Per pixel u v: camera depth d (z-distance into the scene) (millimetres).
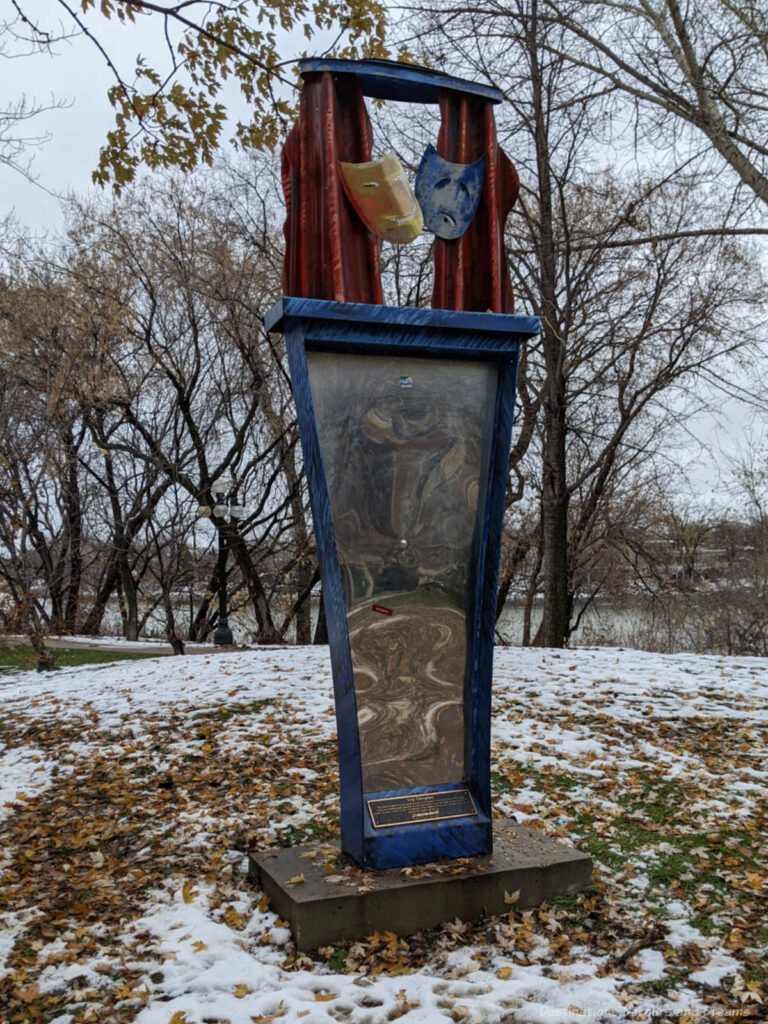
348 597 4473
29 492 16125
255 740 8172
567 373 18891
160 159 8289
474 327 4426
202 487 24844
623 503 23156
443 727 4633
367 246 4430
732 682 10406
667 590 23141
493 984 3783
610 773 6910
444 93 4648
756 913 4504
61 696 11297
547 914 4406
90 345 21891
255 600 25484
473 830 4586
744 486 21812
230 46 7285
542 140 15422
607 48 12805
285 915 4320
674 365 19719
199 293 23375
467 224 4645
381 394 4504
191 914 4566
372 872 4402
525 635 26344
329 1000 3701
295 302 4156
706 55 10914
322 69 4340
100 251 23406
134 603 26328
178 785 6977
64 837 5922
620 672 11062
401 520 4547
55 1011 3715
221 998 3752
